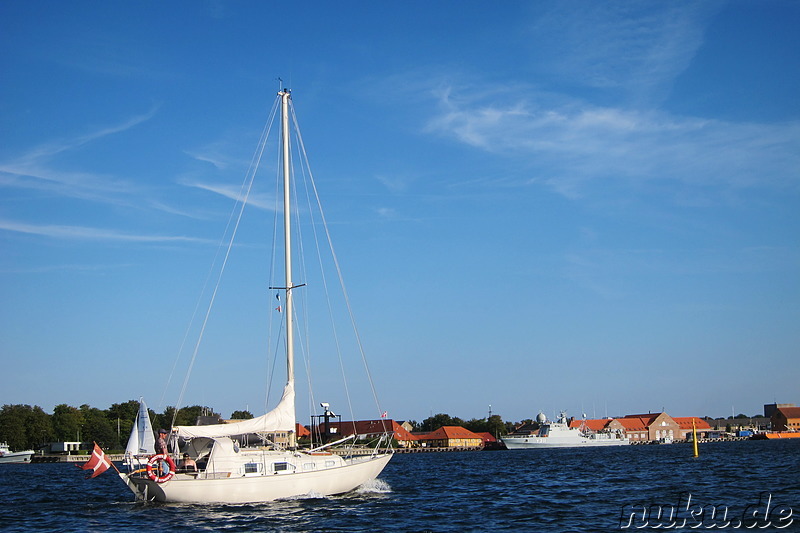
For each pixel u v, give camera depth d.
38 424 141.62
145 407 39.31
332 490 37.66
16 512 38.66
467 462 104.25
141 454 37.66
